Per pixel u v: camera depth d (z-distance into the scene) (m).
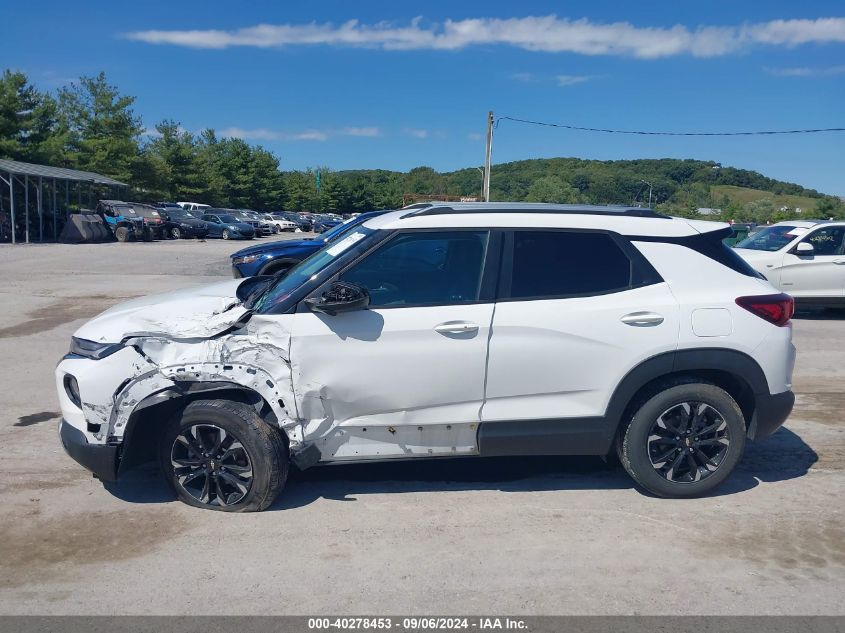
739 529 4.28
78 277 18.00
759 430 4.66
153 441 4.65
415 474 5.12
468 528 4.29
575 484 4.96
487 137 39.00
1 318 11.74
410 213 4.75
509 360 4.39
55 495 4.75
